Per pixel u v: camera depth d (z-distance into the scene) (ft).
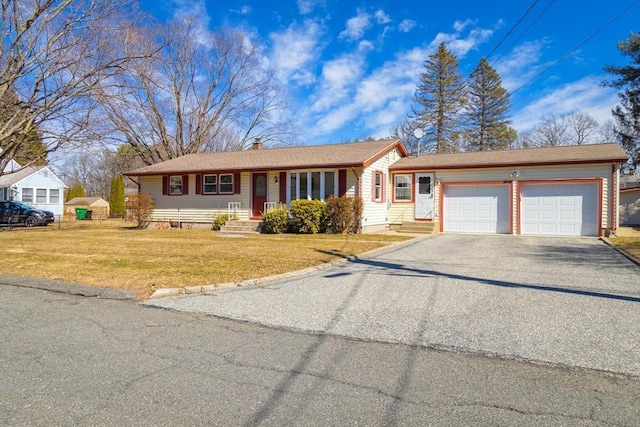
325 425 7.80
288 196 56.75
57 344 12.52
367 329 13.89
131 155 100.63
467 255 31.81
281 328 14.15
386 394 9.11
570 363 10.77
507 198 53.11
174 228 64.49
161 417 8.14
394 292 19.20
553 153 53.36
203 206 62.90
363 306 16.81
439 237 47.67
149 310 16.58
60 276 22.67
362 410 8.38
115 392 9.25
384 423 7.85
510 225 52.60
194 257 29.89
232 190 60.59
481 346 12.11
